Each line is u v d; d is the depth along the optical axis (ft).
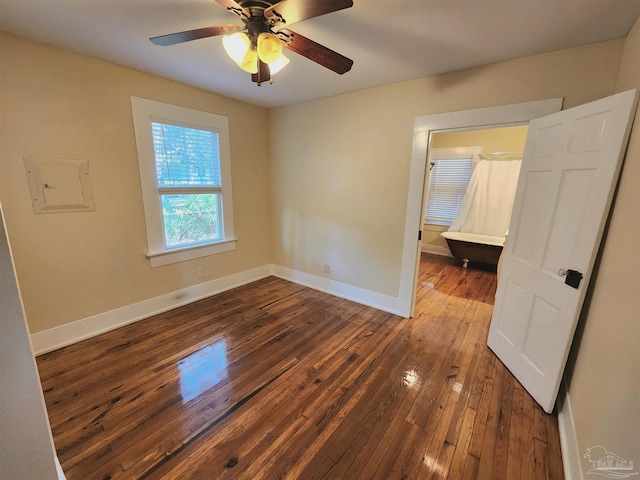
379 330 8.86
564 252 5.44
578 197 5.17
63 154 7.12
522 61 6.77
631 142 4.28
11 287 3.12
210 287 11.27
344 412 5.66
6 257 3.05
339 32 5.75
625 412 3.30
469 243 15.16
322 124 10.73
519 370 6.54
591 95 6.12
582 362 5.03
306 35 5.89
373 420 5.47
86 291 7.97
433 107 8.23
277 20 4.40
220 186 11.01
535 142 6.41
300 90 9.60
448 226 18.25
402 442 5.02
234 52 4.78
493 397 6.09
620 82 5.61
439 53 6.63
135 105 8.20
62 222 7.32
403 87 8.64
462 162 17.29
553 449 4.91
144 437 5.02
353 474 4.46
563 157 5.55
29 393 3.39
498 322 7.53
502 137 15.89
